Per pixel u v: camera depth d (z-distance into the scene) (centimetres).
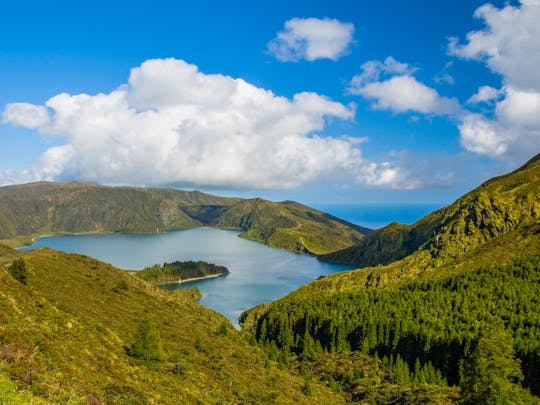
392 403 8288
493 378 5353
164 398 4109
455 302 13425
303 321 15800
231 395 5466
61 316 4703
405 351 11656
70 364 3541
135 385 4025
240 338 11188
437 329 11850
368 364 11350
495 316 11619
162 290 13962
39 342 3553
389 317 13588
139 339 5044
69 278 9094
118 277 11475
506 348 5744
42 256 10331
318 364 12162
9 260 9825
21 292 4691
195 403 4484
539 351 8575
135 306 9056
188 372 5503
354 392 9500
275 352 11225
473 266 17225
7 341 3244
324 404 7475
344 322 14150
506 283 13662
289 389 7281
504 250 17612
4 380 2639
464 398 5741
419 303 14288
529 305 11725
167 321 8725
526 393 5550
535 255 15800
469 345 9969
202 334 8956
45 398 2722
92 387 3341
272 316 17238
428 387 8612
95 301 8025
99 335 4947
